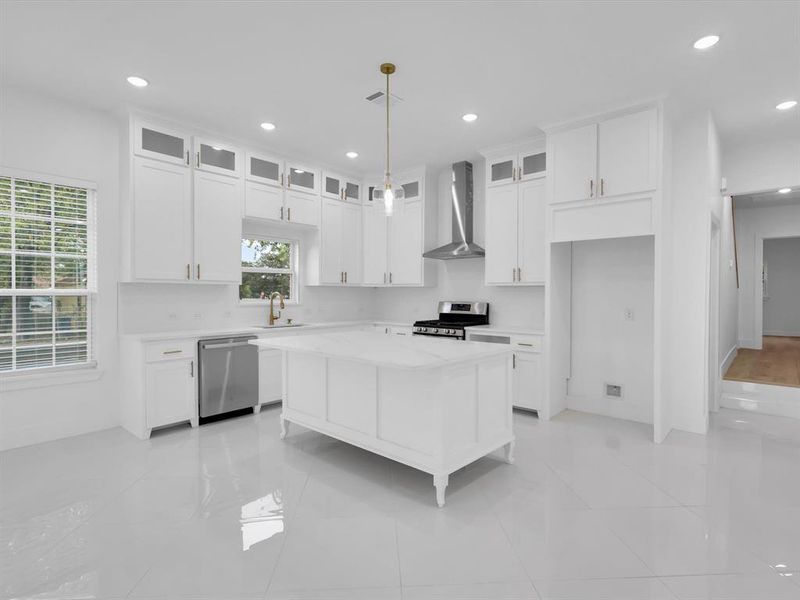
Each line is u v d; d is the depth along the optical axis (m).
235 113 3.67
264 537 2.11
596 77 3.03
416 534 2.14
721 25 2.42
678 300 3.73
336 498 2.52
